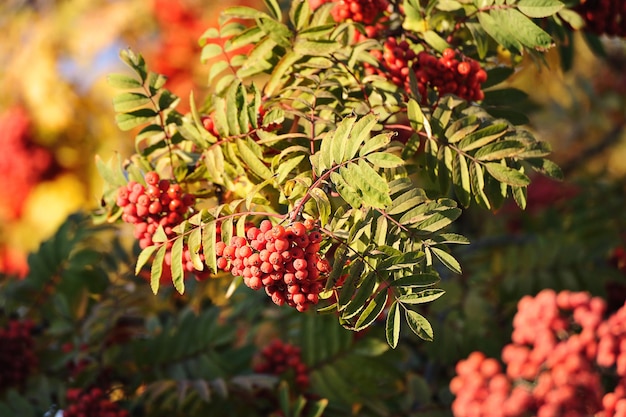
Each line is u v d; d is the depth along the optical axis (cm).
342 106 121
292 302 111
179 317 151
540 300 136
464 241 112
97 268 160
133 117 124
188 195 122
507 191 121
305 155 118
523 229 181
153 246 117
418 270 112
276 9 125
